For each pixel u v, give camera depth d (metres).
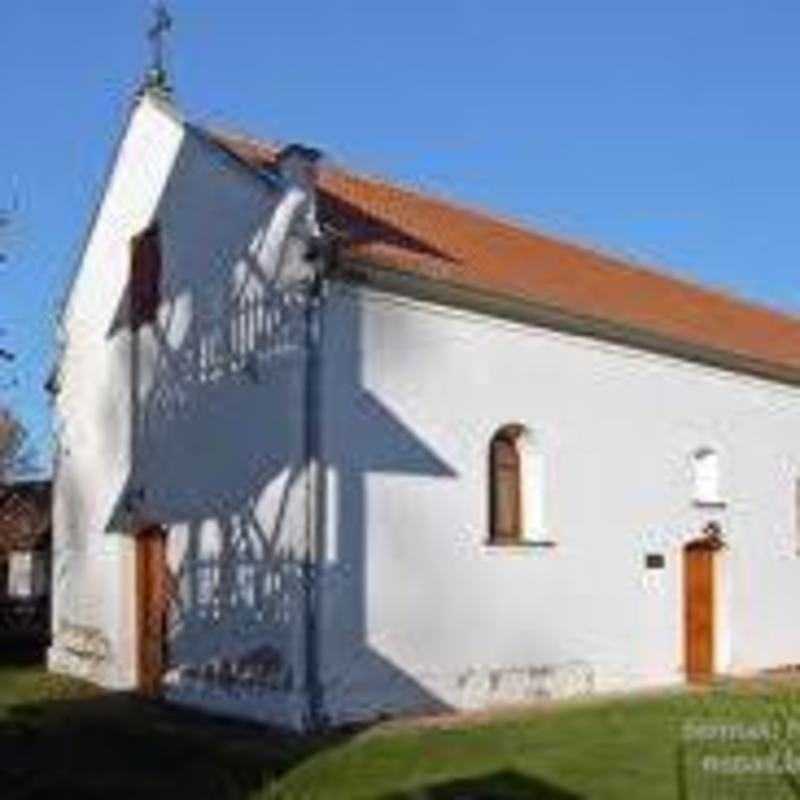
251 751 19.95
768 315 36.44
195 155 25.69
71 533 29.50
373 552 22.73
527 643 25.02
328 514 22.22
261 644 22.78
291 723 21.77
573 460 26.22
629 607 27.09
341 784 17.53
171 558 25.66
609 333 26.86
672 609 28.06
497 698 24.34
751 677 29.16
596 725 21.98
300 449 22.27
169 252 26.30
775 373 30.72
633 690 26.78
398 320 23.41
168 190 26.45
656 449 27.97
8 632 36.81
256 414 23.42
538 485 25.64
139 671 26.80
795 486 31.47
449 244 27.27
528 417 25.38
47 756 19.58
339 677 22.09
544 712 23.55
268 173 23.72
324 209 25.33
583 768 18.28
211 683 23.98
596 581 26.45
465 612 24.02
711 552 29.27
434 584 23.58
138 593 27.06
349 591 22.36
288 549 22.34
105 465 28.25
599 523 26.61
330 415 22.36
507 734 21.08
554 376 25.94
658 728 21.59
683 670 28.19
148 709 24.11
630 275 33.34
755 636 30.02
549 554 25.58
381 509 22.91
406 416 23.38
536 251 30.77
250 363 23.61
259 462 23.27
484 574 24.39
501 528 25.17
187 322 25.58
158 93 27.05
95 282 29.03
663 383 28.25
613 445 27.02
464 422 24.28
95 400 28.78
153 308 26.80
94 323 29.00
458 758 19.12
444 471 23.88
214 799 16.72
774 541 30.69
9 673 29.19
